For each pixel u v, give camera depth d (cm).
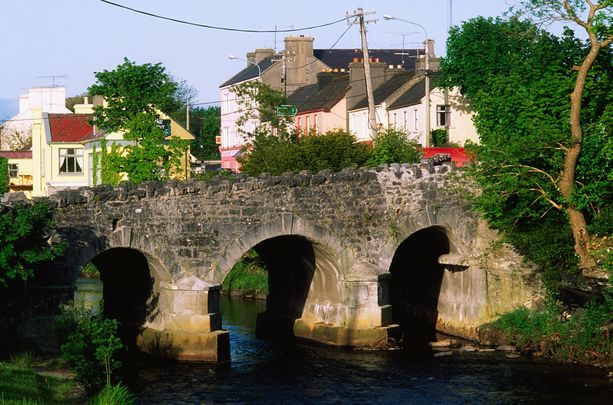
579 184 3938
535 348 3894
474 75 6062
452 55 6175
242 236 3853
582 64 3878
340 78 8269
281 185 3919
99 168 6669
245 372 3612
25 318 3334
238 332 4475
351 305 4062
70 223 3503
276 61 9000
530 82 4228
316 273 4253
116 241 3606
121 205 3619
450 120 6775
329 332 4116
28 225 2991
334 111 7825
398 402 3180
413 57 9781
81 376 2927
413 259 4659
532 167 3956
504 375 3519
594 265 3766
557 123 4038
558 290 3925
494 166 3984
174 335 3756
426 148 5878
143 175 5450
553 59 4228
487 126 4231
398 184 4144
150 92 6106
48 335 3334
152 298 3928
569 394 3244
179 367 3681
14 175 8462
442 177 4209
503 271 4116
